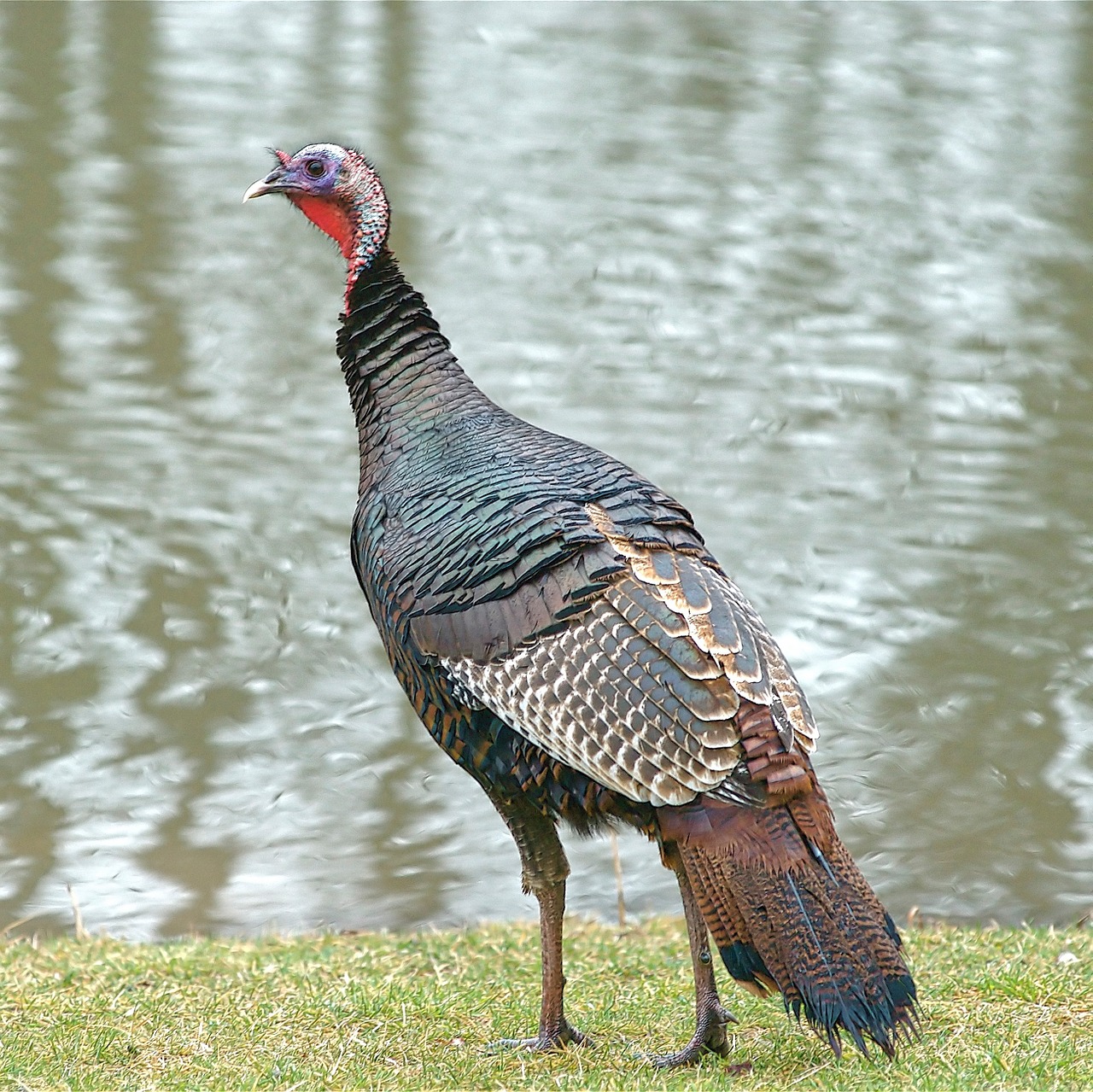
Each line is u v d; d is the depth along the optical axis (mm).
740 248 38719
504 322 34656
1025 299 36438
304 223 39938
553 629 11086
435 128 45625
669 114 47156
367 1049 12406
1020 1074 11320
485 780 11812
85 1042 12422
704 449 29797
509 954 15367
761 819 10500
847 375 32781
